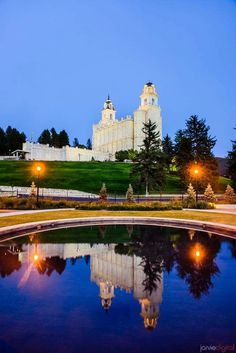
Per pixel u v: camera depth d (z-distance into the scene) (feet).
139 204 93.71
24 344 14.93
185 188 199.62
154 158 172.35
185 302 20.43
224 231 49.93
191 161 199.21
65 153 366.22
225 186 225.35
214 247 38.65
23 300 20.51
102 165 275.39
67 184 195.11
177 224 60.29
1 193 143.13
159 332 16.24
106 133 483.92
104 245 39.63
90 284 23.94
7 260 31.27
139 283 24.34
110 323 17.29
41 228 53.31
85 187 189.06
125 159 360.89
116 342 15.16
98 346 14.79
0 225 48.96
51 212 76.23
